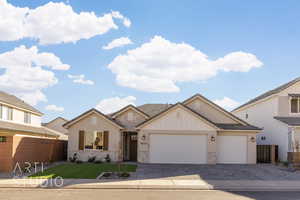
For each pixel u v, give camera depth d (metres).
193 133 27.14
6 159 21.50
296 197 13.51
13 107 28.56
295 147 26.72
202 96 29.83
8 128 21.08
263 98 32.19
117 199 12.60
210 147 27.02
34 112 33.16
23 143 23.31
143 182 16.94
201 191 14.91
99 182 16.80
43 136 29.53
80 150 28.86
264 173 21.28
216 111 29.80
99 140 28.92
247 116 36.44
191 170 22.34
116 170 21.95
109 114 32.94
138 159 27.33
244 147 27.70
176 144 27.17
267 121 31.78
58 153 30.34
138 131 27.69
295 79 31.14
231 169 23.19
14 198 12.72
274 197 13.45
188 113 27.33
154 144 27.22
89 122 29.00
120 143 28.78
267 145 28.73
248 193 14.48
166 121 27.31
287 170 22.94
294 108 29.97
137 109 30.23
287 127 27.83
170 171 21.70
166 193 14.20
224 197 13.30
